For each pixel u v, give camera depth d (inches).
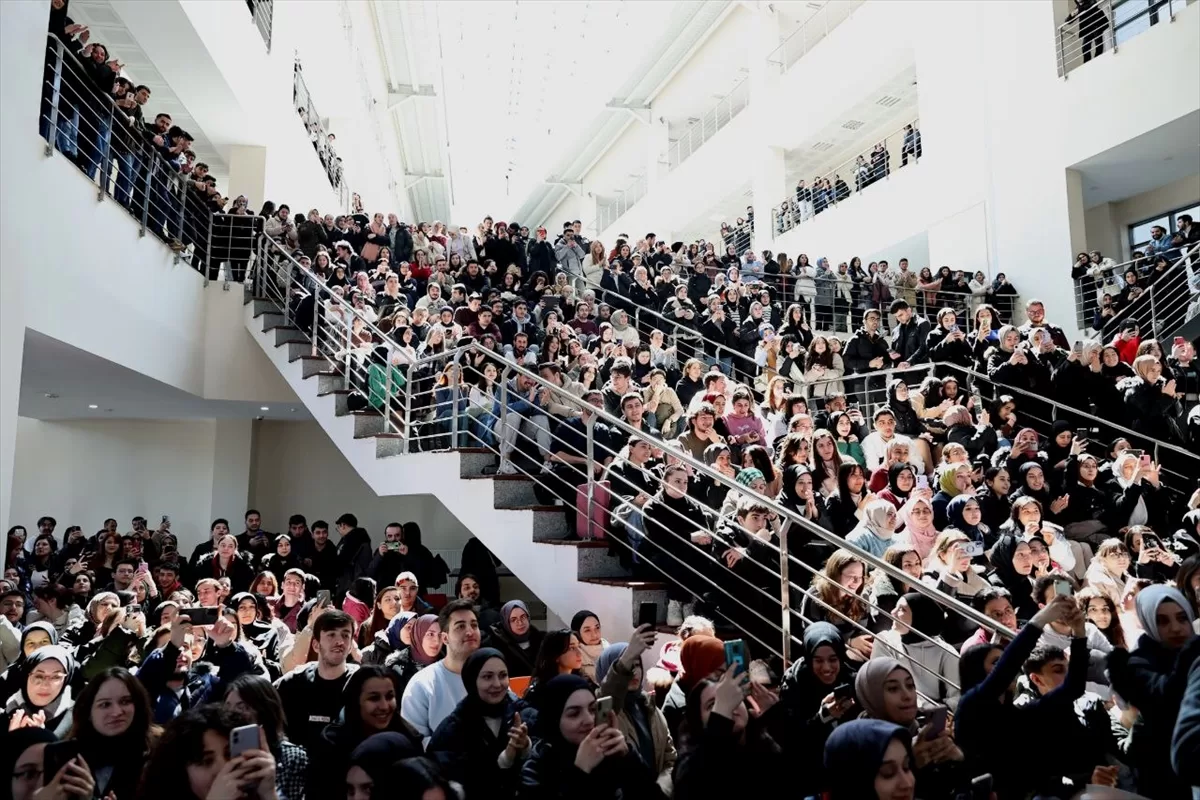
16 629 191.5
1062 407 291.4
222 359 383.6
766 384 362.9
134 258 314.2
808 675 130.4
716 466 218.4
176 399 391.5
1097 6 487.8
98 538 383.9
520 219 1282.0
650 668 176.6
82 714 112.7
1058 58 505.7
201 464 490.6
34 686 136.3
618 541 203.6
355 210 504.7
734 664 107.2
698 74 855.7
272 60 546.6
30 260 243.0
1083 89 489.4
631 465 206.4
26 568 334.3
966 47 569.6
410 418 287.3
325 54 648.4
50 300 254.7
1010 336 323.3
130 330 311.0
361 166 828.0
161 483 486.3
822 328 500.4
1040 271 512.7
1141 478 241.6
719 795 103.4
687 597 191.5
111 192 309.0
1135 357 322.3
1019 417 312.3
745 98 842.8
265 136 536.7
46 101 263.3
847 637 156.9
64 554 374.3
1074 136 494.3
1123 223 542.9
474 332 343.9
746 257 521.3
